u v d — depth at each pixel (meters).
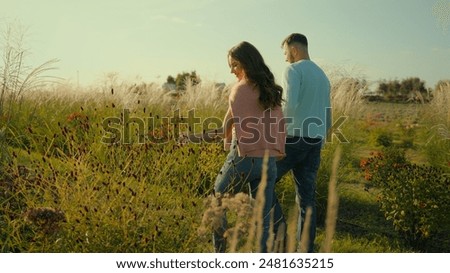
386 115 15.93
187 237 5.33
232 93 5.51
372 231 8.05
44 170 6.07
